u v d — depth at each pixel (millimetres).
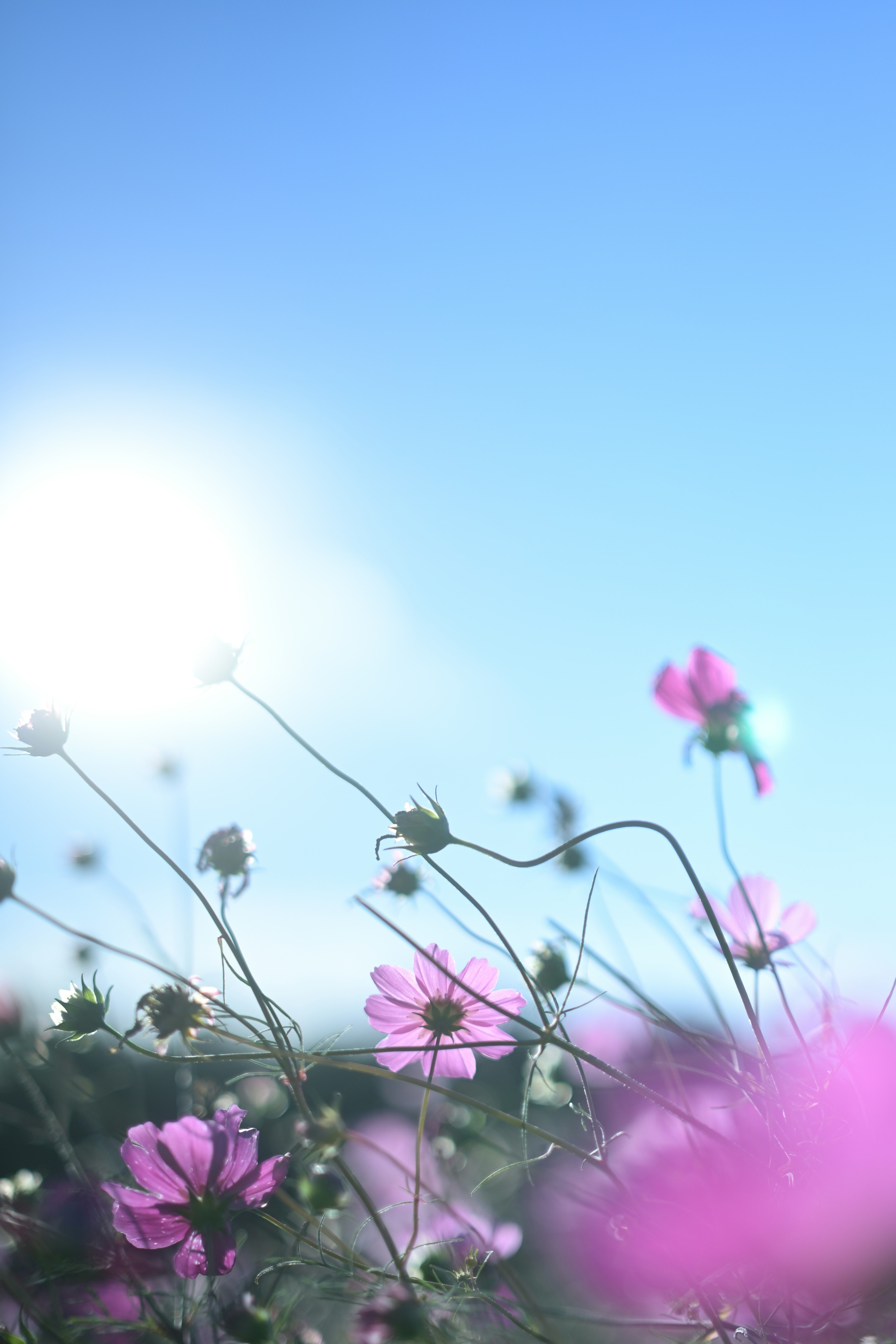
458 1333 726
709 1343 731
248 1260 832
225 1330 701
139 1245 729
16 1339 712
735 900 851
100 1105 964
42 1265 760
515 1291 717
